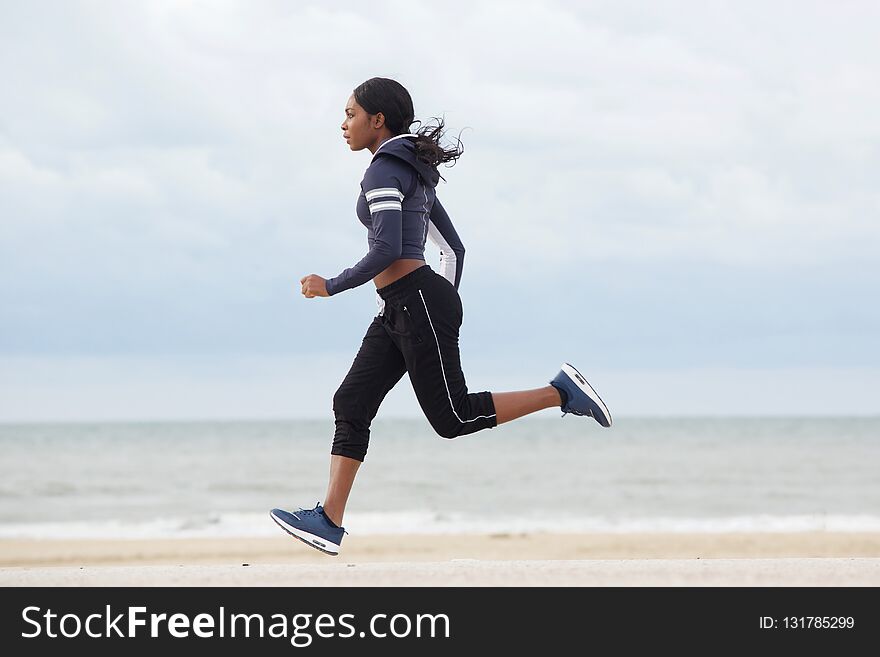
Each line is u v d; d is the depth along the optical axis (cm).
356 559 2177
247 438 7069
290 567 674
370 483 4253
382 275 679
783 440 6444
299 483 4391
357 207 691
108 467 5009
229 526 3000
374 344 701
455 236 743
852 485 4094
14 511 3462
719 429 7606
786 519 3091
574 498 3756
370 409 704
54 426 9100
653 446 6025
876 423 8388
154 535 2781
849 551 2242
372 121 696
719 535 2573
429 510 3434
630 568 637
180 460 5347
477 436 6369
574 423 8162
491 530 2828
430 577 609
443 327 676
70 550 2367
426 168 681
